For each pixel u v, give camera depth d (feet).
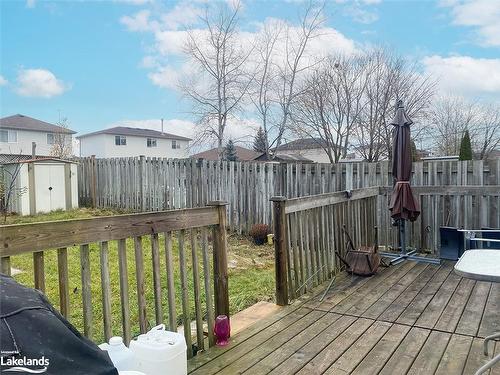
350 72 52.75
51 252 19.90
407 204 16.08
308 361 8.06
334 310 10.94
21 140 92.07
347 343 8.86
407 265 15.83
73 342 3.96
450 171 17.79
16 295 4.09
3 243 5.35
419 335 9.20
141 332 7.40
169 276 8.11
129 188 32.24
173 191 28.66
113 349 6.23
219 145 45.78
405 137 16.21
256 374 7.56
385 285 13.16
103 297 6.79
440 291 12.42
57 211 34.32
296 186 22.49
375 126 52.70
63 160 35.29
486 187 16.02
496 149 59.93
